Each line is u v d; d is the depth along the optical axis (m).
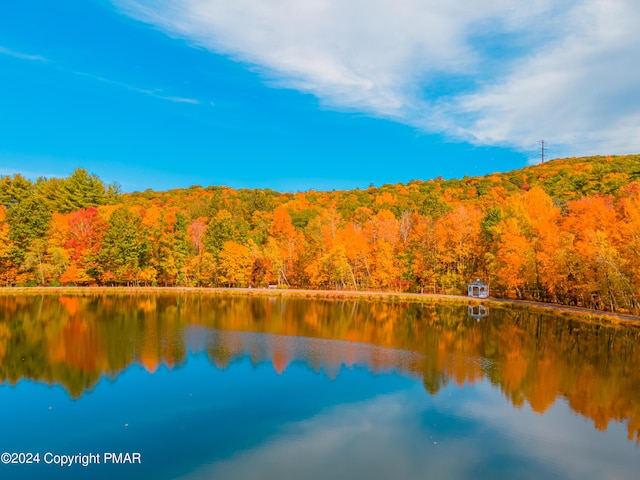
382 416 25.44
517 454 21.30
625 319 53.56
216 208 147.25
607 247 58.44
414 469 19.73
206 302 75.88
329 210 145.75
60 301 72.69
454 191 181.75
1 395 28.14
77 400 27.33
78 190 114.88
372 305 75.50
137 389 29.34
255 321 56.09
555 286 69.44
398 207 150.25
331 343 43.31
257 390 29.39
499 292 85.12
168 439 22.38
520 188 179.62
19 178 110.25
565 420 25.33
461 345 43.31
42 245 90.50
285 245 108.75
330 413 25.75
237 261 97.56
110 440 22.25
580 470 20.03
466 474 19.45
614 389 30.72
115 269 92.81
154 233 100.31
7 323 51.69
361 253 96.31
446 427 24.09
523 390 30.20
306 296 87.94
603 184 119.38
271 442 22.12
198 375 32.38
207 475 19.11
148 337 44.59
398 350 40.78
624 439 23.12
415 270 91.50
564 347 42.81
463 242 89.38
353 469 19.66
